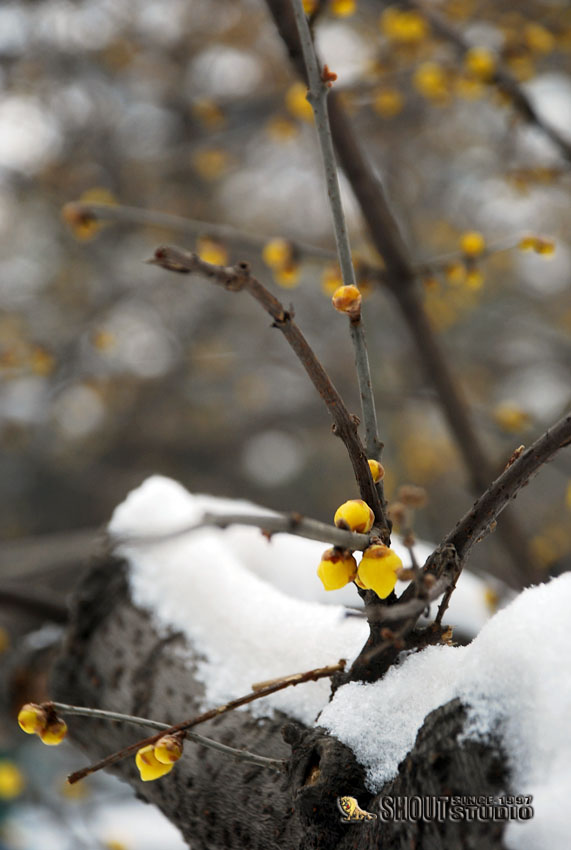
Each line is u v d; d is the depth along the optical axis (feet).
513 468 2.81
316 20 5.41
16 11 15.71
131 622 4.42
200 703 3.79
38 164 17.34
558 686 2.39
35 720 3.00
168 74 17.69
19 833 10.59
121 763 4.23
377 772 2.90
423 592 2.46
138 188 18.53
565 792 2.24
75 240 20.97
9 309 21.54
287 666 3.68
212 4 16.57
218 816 3.50
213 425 24.04
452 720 2.62
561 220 19.17
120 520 4.84
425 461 18.70
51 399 20.08
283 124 9.87
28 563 6.61
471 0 10.41
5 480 25.21
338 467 27.22
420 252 17.95
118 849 9.70
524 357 21.63
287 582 5.09
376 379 17.93
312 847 2.99
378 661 3.08
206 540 4.70
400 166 16.43
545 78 12.57
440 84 8.04
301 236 21.63
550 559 9.34
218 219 19.85
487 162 17.12
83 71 17.12
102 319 19.66
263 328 22.94
